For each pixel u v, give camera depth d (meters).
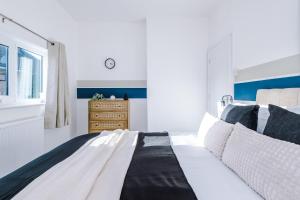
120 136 2.05
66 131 3.64
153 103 3.81
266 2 2.03
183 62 3.82
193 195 0.94
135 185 1.04
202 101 3.85
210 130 1.78
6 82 2.22
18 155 2.11
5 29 2.05
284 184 0.82
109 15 3.82
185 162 1.44
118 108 3.85
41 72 2.89
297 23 1.63
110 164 1.33
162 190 0.99
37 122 2.45
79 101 4.19
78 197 0.88
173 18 3.81
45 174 1.13
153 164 1.34
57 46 2.91
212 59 3.53
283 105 1.61
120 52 4.19
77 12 3.67
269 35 1.99
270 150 0.98
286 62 1.76
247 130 1.30
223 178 1.18
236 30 2.68
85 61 4.18
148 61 3.80
